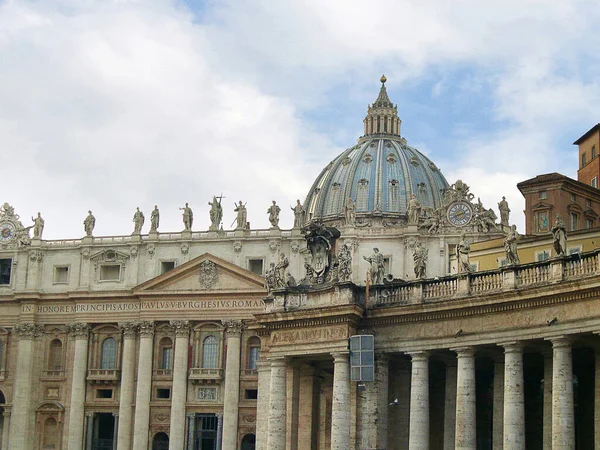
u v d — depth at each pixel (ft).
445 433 199.82
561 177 298.35
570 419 172.35
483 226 414.41
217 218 450.30
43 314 458.09
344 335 199.72
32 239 463.83
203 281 434.71
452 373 201.36
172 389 431.84
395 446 203.10
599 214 312.50
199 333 435.53
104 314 447.42
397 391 205.87
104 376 442.09
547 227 296.92
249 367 429.38
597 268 173.27
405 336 197.67
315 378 218.18
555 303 176.86
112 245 453.99
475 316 188.34
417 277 205.16
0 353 461.78
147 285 438.81
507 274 185.78
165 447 435.94
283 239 434.71
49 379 452.76
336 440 197.06
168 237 448.24
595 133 366.02
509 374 181.57
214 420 428.97
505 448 179.42
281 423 206.69
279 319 208.03
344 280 205.77
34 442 449.48
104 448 444.96
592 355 189.47
